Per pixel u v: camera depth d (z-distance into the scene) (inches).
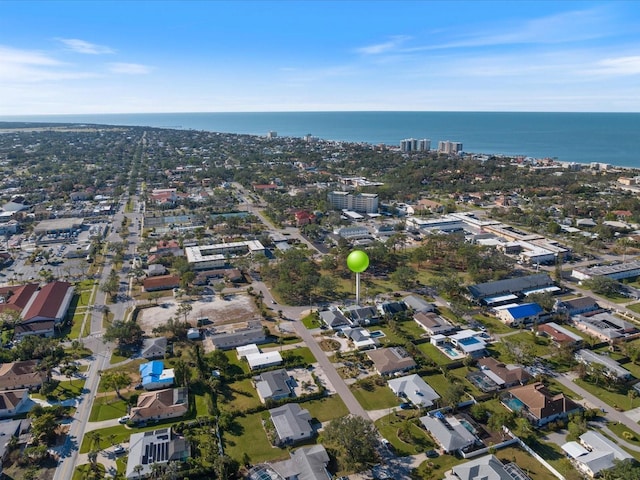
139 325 7076.8
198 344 6530.5
